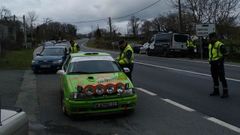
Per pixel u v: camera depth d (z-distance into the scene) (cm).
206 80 1603
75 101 888
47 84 1644
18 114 494
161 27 9419
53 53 2291
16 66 2645
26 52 5331
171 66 2442
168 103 1086
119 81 924
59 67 2152
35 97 1291
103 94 896
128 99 909
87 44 12362
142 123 856
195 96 1196
